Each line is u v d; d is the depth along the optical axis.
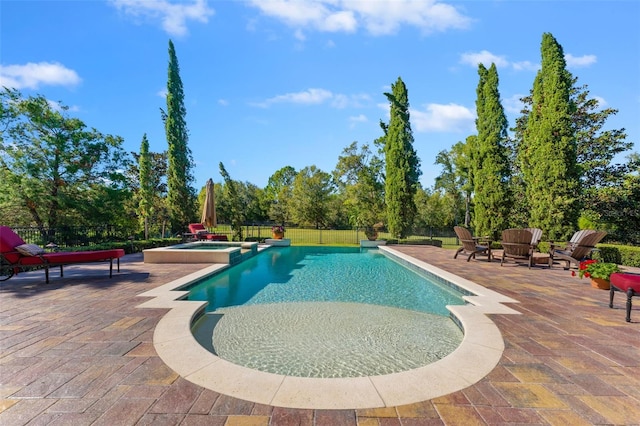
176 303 5.08
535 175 13.27
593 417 2.21
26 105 13.42
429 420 2.16
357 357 3.79
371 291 7.38
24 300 5.25
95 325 4.03
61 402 2.32
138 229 18.42
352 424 2.10
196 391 2.50
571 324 4.25
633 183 15.77
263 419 2.14
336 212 37.69
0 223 13.78
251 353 3.89
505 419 2.17
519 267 9.46
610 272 6.18
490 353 3.30
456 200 30.72
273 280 8.60
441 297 6.84
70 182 14.58
